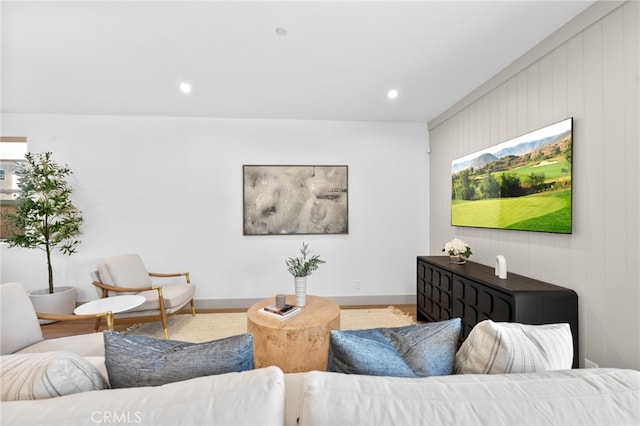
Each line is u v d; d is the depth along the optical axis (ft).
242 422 1.93
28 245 9.46
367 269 11.98
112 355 2.67
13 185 10.77
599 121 5.39
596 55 5.42
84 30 6.21
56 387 2.32
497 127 8.18
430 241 12.14
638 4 4.75
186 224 11.34
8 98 9.46
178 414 1.95
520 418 1.93
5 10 5.58
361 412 1.95
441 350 2.99
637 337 4.85
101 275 8.75
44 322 9.50
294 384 3.05
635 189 4.86
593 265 5.54
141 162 11.12
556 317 5.84
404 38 6.46
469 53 7.04
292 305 7.28
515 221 7.42
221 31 6.24
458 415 1.94
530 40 6.51
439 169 11.42
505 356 2.64
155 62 7.48
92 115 10.91
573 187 5.91
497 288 6.33
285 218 11.62
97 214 10.95
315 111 10.89
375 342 2.84
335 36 6.39
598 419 1.93
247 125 11.51
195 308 11.35
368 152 11.96
